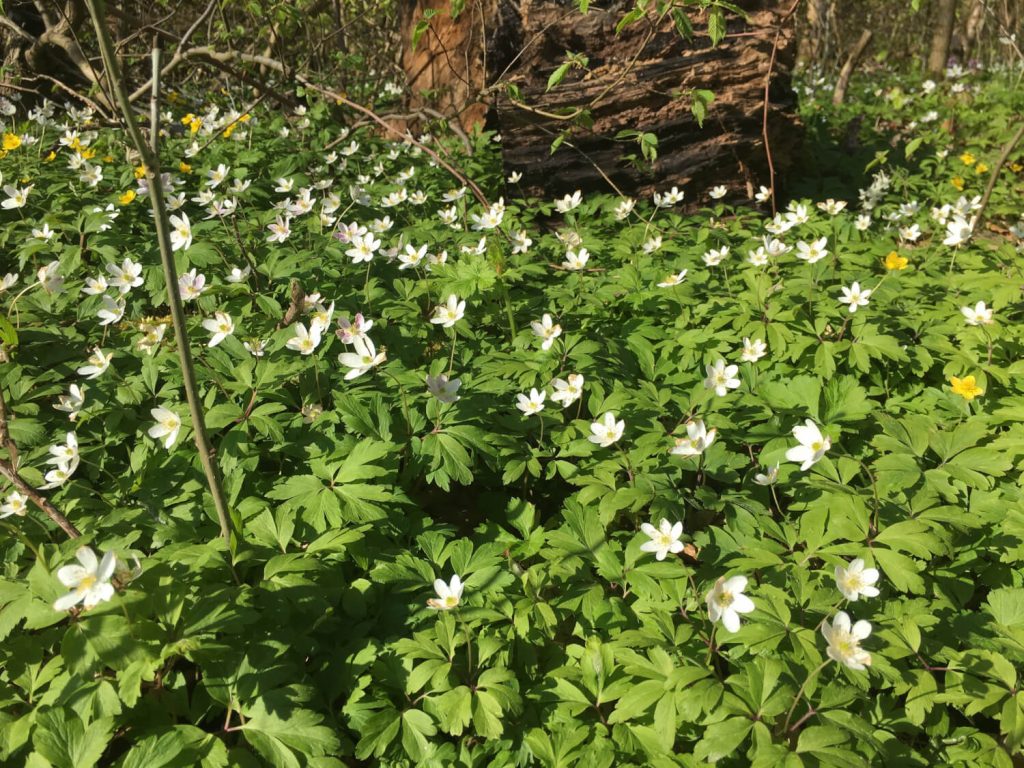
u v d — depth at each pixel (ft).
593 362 2.27
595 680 1.49
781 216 3.19
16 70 4.76
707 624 1.57
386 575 1.65
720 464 1.91
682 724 1.42
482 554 1.74
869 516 1.74
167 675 1.45
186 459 1.88
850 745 1.32
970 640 1.54
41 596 1.38
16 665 1.44
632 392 2.14
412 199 3.56
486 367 2.24
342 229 2.61
